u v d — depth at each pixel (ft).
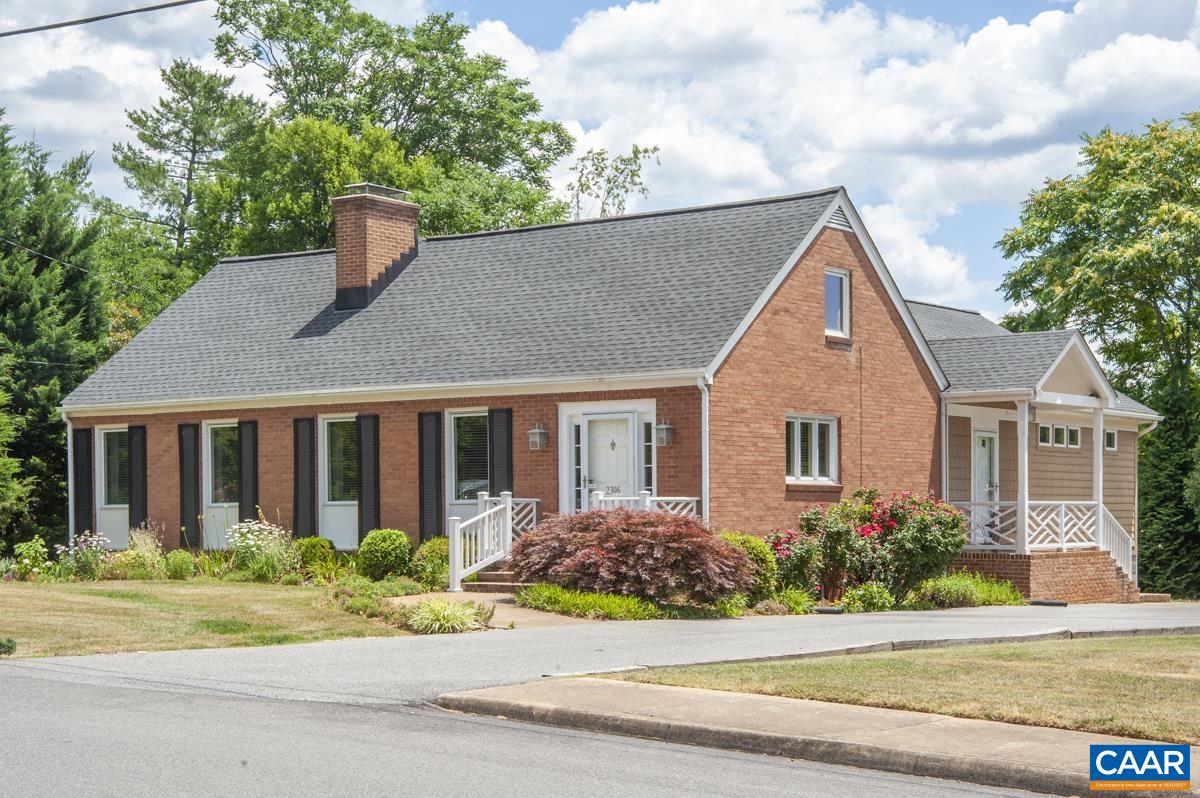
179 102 219.20
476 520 74.95
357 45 174.60
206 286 108.78
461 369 82.64
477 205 152.46
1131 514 114.32
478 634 55.62
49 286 120.26
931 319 113.29
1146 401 124.47
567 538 67.56
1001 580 87.25
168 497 94.48
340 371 88.12
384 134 155.02
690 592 65.77
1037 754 29.84
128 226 207.00
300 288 102.37
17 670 45.01
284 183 151.12
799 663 44.73
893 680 39.81
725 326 76.13
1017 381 89.76
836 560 76.13
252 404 90.79
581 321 82.79
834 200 84.53
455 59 172.65
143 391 95.61
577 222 94.94
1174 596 117.08
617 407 77.20
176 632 53.93
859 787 28.60
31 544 88.74
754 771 30.19
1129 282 134.41
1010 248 147.13
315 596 66.13
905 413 90.07
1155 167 132.87
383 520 85.76
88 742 32.60
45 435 115.14
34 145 130.62
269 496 90.38
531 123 177.37
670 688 39.09
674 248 86.79
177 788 27.76
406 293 94.73
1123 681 39.63
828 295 85.61
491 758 31.22
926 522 78.33
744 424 76.79
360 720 36.14
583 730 35.19
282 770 29.58
